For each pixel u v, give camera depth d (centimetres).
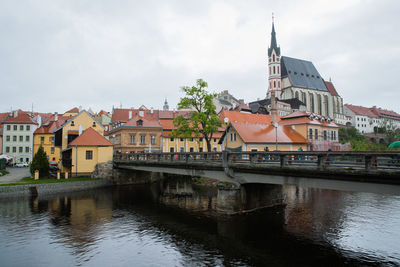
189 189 3856
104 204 2847
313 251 1602
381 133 8969
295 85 11894
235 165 2092
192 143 6109
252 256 1538
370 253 1564
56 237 1836
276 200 2659
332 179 1522
